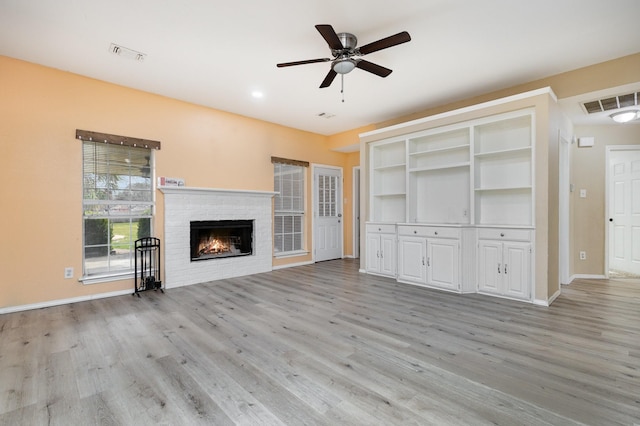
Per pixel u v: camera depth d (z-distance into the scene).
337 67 2.94
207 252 5.07
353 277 5.05
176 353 2.35
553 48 3.18
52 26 2.79
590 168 4.90
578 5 2.52
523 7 2.55
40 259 3.50
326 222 6.80
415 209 4.97
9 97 3.34
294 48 3.19
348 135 6.38
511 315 3.17
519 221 3.99
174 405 1.72
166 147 4.45
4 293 3.29
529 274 3.59
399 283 4.61
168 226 4.41
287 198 6.11
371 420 1.58
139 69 3.63
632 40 3.03
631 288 4.28
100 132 3.88
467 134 4.47
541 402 1.73
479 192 4.25
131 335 2.69
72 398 1.78
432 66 3.57
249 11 2.60
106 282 3.92
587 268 4.95
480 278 4.00
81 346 2.47
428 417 1.60
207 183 4.86
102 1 2.45
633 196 5.27
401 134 4.92
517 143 4.01
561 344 2.48
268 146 5.70
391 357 2.27
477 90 4.27
